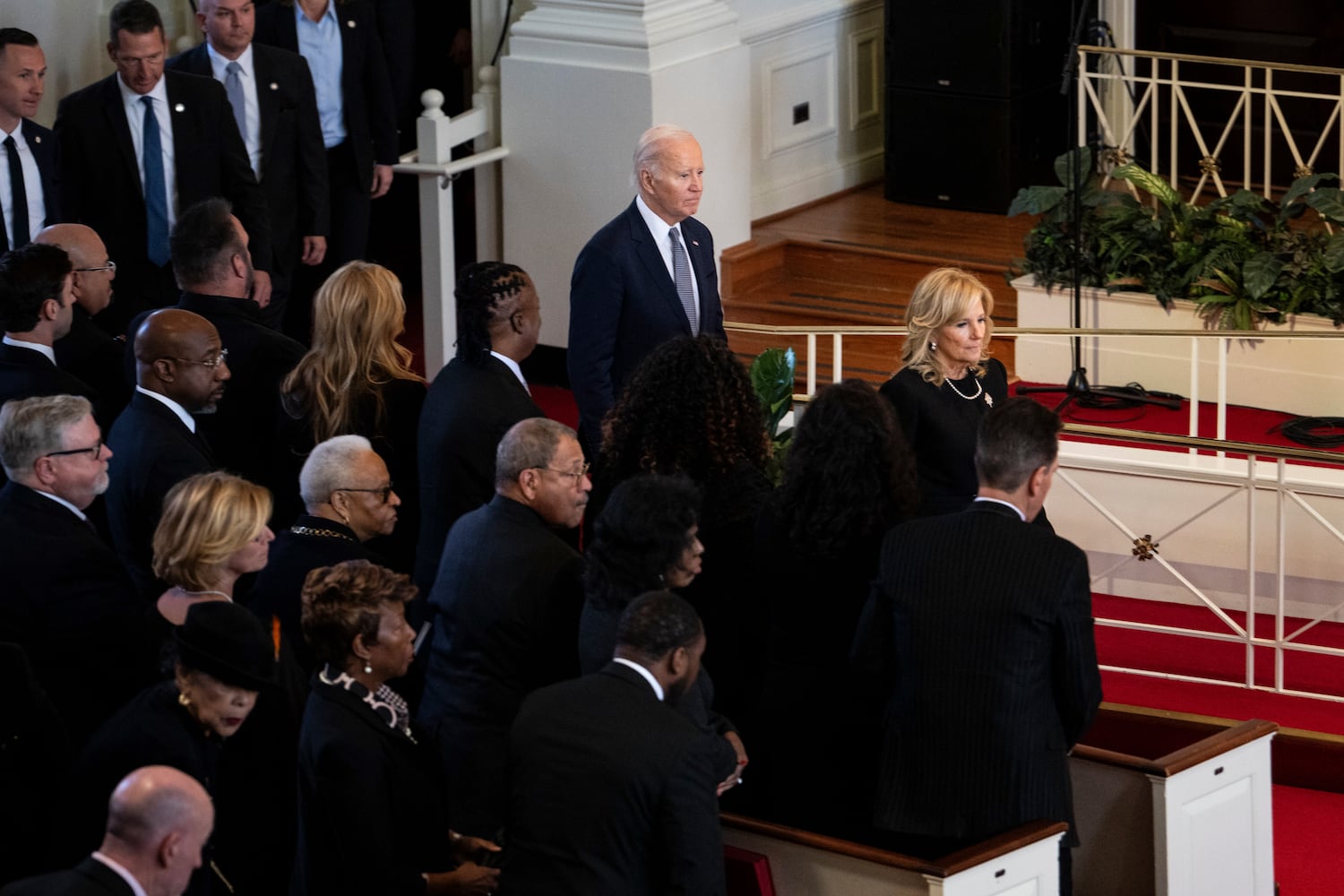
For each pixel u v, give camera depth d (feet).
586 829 35.22
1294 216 91.86
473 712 43.01
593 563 39.52
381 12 94.53
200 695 36.83
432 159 94.48
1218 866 48.47
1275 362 89.30
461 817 42.96
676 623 36.22
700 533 43.60
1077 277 87.15
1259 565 74.43
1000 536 40.16
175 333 50.93
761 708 43.57
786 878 42.22
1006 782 40.06
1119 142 110.63
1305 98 106.11
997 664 39.78
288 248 85.56
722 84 96.48
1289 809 61.98
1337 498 71.72
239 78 82.89
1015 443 40.27
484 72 98.37
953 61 105.09
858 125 113.70
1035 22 104.94
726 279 99.14
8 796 39.55
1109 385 93.25
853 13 111.14
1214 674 70.95
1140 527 75.92
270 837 41.75
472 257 117.19
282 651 41.86
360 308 53.72
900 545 40.88
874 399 42.24
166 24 104.53
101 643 44.52
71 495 45.14
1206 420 88.33
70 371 62.08
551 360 100.42
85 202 78.33
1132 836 47.60
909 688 40.73
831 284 101.24
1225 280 89.04
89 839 36.27
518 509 43.52
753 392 44.86
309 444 54.80
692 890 35.35
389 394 54.24
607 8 92.79
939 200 108.37
